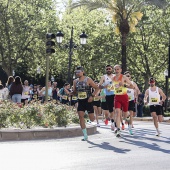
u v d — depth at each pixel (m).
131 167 8.38
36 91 27.20
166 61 46.28
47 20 47.09
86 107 12.68
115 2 31.59
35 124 14.31
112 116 15.65
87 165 8.53
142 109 30.20
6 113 14.16
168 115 31.42
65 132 13.45
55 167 8.28
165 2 32.19
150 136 14.04
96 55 46.78
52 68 51.16
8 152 10.12
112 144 11.75
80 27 49.16
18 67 53.47
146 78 47.06
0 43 45.59
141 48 46.50
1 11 45.09
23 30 45.53
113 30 46.06
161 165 8.63
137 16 32.53
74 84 12.84
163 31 45.09
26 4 46.28
